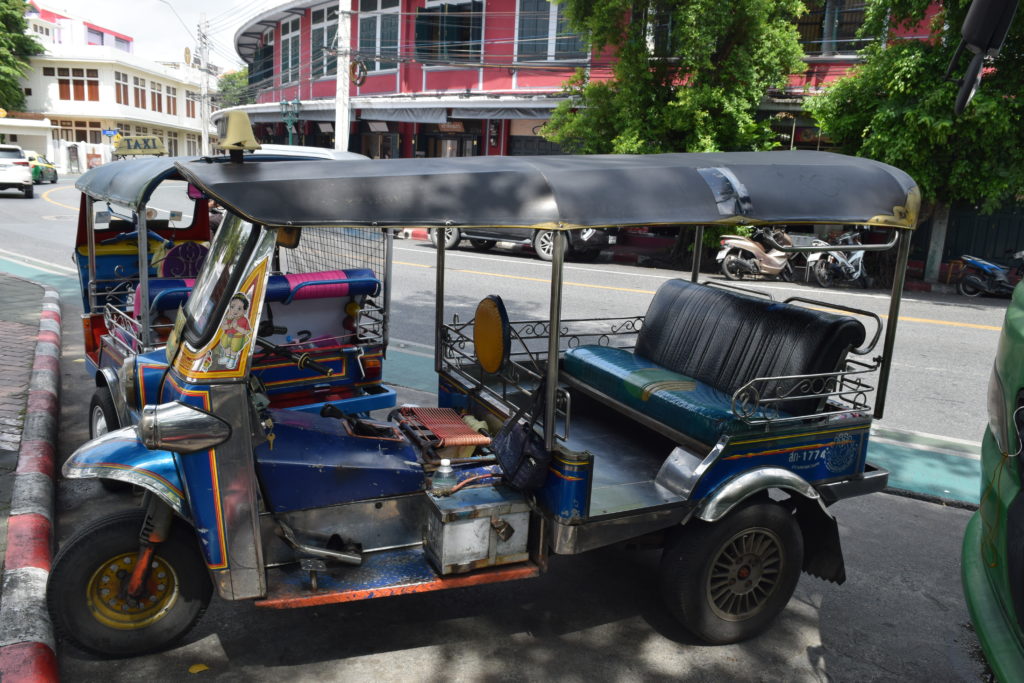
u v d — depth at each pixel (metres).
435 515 3.48
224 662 3.47
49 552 4.04
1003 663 2.48
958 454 6.35
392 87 24.58
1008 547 2.49
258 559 3.24
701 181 3.48
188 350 3.21
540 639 3.76
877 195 3.69
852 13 17.59
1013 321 2.72
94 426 5.38
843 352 4.18
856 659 3.72
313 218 2.92
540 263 16.75
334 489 3.50
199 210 7.14
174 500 3.15
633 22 16.16
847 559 4.69
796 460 3.86
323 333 5.72
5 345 7.89
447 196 3.13
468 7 22.38
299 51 29.39
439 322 4.92
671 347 5.30
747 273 15.82
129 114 52.69
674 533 3.73
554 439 3.46
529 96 20.69
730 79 16.19
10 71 46.12
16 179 26.77
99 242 6.41
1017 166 13.83
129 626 3.37
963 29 3.29
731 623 3.76
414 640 3.71
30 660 3.15
